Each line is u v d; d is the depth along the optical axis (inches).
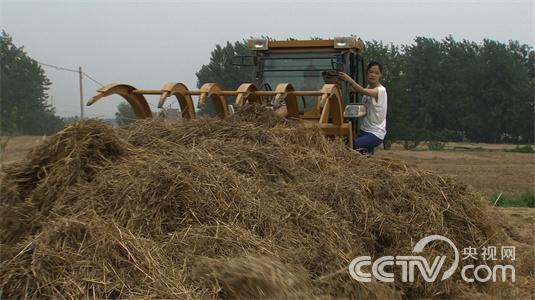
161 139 190.9
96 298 127.0
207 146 185.2
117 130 195.5
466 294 175.2
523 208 390.0
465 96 2438.5
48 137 177.9
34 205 160.6
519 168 912.9
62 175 164.1
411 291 170.9
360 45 333.7
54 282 130.0
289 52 338.0
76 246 137.7
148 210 150.3
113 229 141.8
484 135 2481.5
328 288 144.3
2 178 170.7
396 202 184.1
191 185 156.6
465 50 2514.8
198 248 142.6
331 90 236.7
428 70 2475.4
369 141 275.4
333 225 164.7
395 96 1402.6
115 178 160.6
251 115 219.3
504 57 2427.4
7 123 330.6
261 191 166.1
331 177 187.2
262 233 152.6
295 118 246.1
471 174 788.6
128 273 132.7
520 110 2409.0
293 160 190.4
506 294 185.2
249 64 343.0
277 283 132.4
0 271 134.6
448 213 188.9
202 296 128.6
